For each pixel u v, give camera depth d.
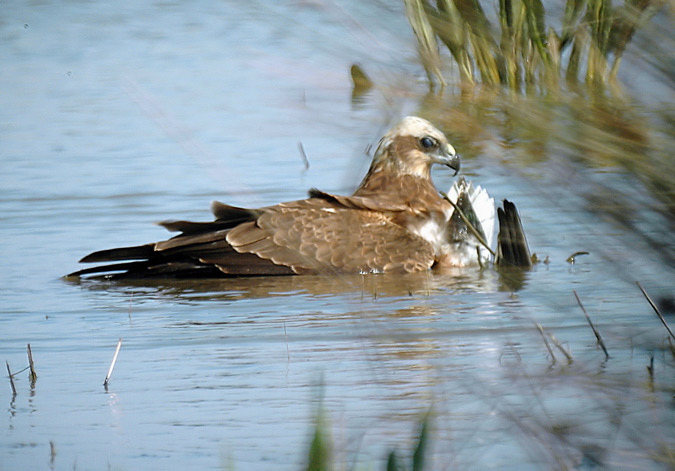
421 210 15.69
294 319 12.34
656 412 7.88
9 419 9.23
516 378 8.88
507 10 7.48
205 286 14.48
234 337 11.64
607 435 7.72
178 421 8.98
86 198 18.72
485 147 7.54
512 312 11.77
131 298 13.83
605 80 7.09
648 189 7.11
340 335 11.48
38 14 38.41
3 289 14.28
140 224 17.23
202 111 24.64
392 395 9.20
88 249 16.03
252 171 19.66
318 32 7.99
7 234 16.88
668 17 6.77
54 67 31.83
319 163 20.06
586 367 9.03
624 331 9.34
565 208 7.43
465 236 15.26
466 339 10.88
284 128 22.33
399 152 16.02
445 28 7.58
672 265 7.38
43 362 11.02
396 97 7.88
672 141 6.91
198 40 33.78
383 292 13.60
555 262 13.96
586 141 7.14
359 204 15.41
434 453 7.84
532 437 7.86
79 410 9.39
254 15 8.12
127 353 11.21
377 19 7.79
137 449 8.38
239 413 9.09
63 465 8.13
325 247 14.95
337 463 7.53
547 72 7.34
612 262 7.74
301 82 8.52
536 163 7.38
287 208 15.29
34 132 24.03
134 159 21.33
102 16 37.78
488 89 7.51
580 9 7.19
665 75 6.82
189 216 17.48
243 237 14.94
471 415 8.53
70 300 13.76
